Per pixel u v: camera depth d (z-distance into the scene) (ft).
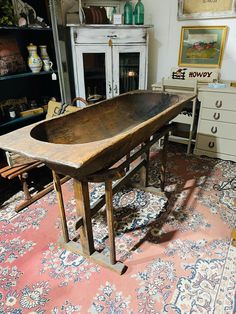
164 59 10.15
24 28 6.78
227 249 4.95
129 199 6.56
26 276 4.51
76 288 4.28
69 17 8.57
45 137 4.61
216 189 6.95
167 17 9.45
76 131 5.33
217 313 3.85
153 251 4.96
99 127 5.90
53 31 7.52
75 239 5.26
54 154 3.21
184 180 7.45
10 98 8.09
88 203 4.27
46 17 7.94
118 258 4.83
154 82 10.75
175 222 5.72
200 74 9.18
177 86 8.23
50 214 6.06
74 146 3.42
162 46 9.98
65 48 8.39
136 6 8.91
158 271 4.54
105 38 8.45
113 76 9.11
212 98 8.00
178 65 9.91
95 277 4.47
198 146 8.89
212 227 5.54
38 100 8.89
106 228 5.60
